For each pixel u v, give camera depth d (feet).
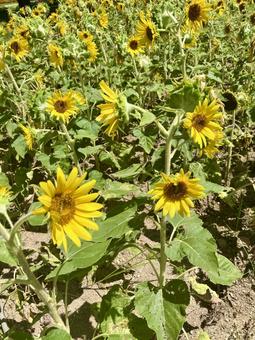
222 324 2.82
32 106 4.07
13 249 1.90
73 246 2.36
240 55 6.06
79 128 4.19
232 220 3.66
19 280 2.02
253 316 2.84
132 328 2.40
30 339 2.13
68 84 5.39
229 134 4.38
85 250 2.31
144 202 2.26
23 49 5.74
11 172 4.62
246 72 5.11
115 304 2.51
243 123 4.24
